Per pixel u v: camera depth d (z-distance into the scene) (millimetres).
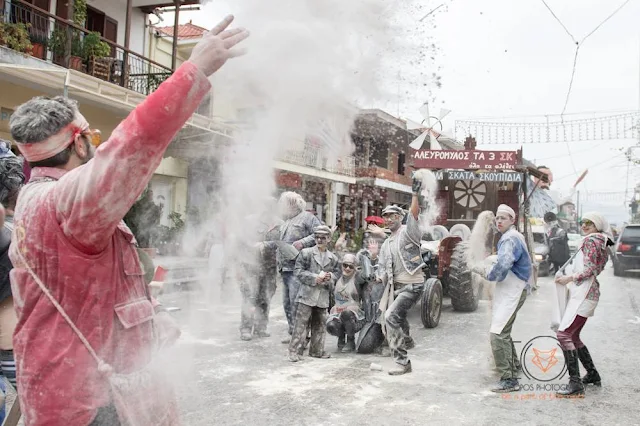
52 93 9594
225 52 1365
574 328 4582
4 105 9219
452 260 8750
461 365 5414
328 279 5430
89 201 1280
